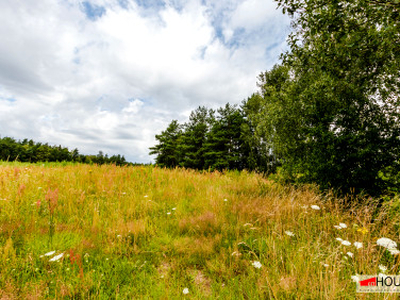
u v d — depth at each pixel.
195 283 2.37
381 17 4.04
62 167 8.52
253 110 25.41
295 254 2.59
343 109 5.45
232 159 27.36
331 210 3.88
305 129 6.26
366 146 4.93
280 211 3.93
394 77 5.17
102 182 5.91
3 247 2.53
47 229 3.28
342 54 4.75
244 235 3.31
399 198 4.21
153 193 5.69
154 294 2.10
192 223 3.86
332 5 4.15
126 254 2.92
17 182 5.00
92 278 2.27
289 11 4.88
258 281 2.20
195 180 7.38
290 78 10.68
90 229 3.47
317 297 1.93
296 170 6.30
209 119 35.81
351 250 2.64
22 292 1.99
